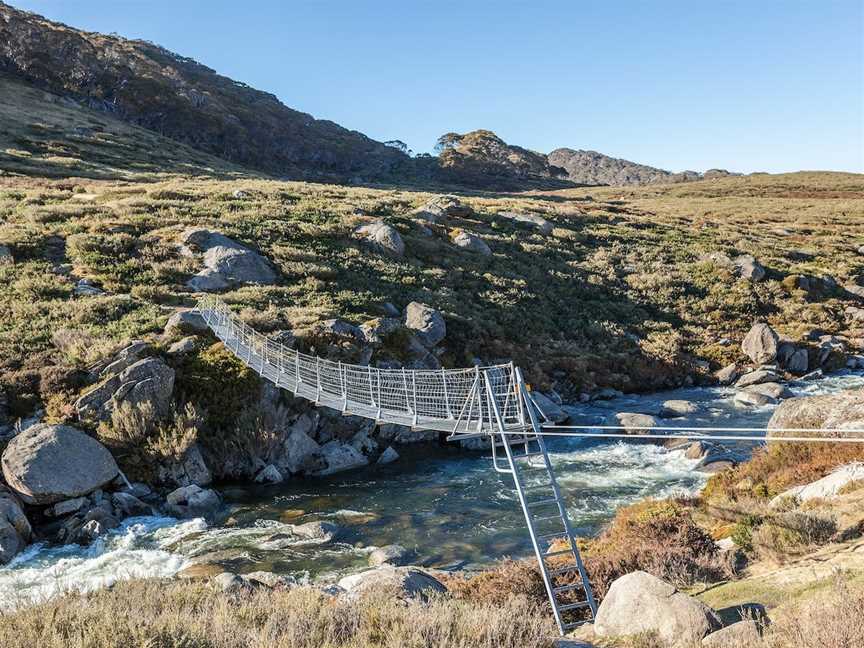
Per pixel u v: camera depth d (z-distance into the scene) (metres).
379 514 17.98
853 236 71.19
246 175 88.50
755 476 14.41
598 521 16.34
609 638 7.32
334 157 160.38
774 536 9.48
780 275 51.66
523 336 36.59
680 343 39.44
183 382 22.98
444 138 195.50
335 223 45.69
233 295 31.47
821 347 38.41
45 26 125.06
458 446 25.72
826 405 14.86
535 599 9.79
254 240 39.59
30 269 31.41
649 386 34.84
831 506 10.26
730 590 8.21
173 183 59.62
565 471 21.20
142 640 5.58
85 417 20.41
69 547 16.08
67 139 81.25
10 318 26.16
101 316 27.17
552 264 48.88
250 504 19.36
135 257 34.75
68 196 47.38
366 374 25.23
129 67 130.88
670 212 85.62
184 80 146.88
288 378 22.20
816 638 5.44
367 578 10.68
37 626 5.98
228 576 10.94
